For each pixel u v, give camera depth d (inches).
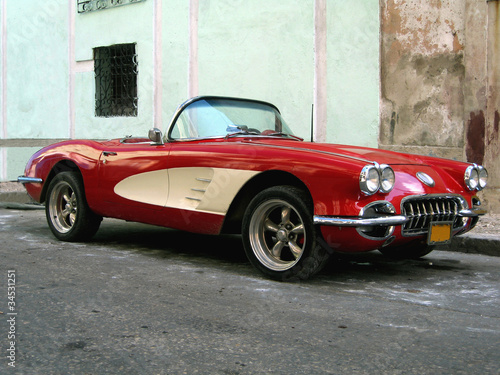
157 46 389.4
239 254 191.9
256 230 156.8
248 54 343.0
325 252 146.8
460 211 159.0
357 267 175.0
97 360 94.9
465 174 166.7
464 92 268.2
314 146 159.2
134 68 407.5
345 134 305.7
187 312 122.0
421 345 103.6
